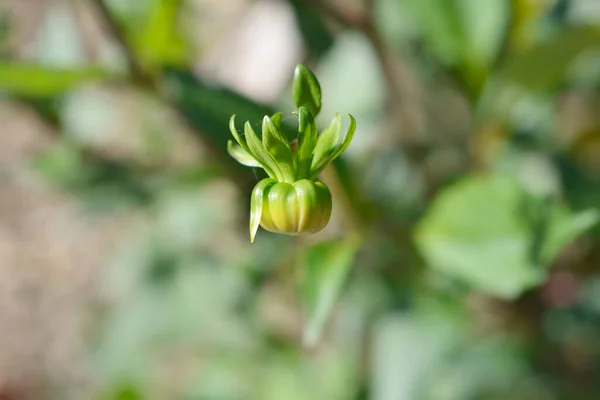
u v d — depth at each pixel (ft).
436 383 1.40
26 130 2.78
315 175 0.94
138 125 1.61
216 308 1.80
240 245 1.81
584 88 1.61
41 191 2.97
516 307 1.52
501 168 1.44
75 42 1.40
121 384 1.85
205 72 1.81
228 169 1.37
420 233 1.17
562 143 1.55
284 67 1.83
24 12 1.62
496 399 1.51
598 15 1.38
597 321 1.57
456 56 1.36
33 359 2.84
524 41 1.36
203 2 2.03
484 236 1.13
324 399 1.87
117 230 2.86
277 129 0.92
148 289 1.85
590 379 1.64
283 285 1.80
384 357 1.38
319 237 1.51
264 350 1.98
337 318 1.86
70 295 2.87
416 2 1.36
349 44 1.53
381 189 1.44
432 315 1.39
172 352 2.36
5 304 2.91
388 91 1.40
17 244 2.97
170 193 1.62
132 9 1.40
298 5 1.35
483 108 1.36
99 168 1.59
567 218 1.10
